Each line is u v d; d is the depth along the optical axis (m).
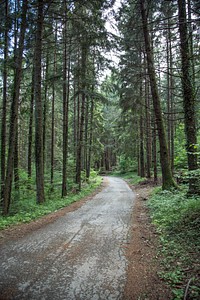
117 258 4.40
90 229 6.53
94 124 22.05
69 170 21.30
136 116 20.61
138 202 11.45
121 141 28.70
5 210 8.73
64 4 8.92
